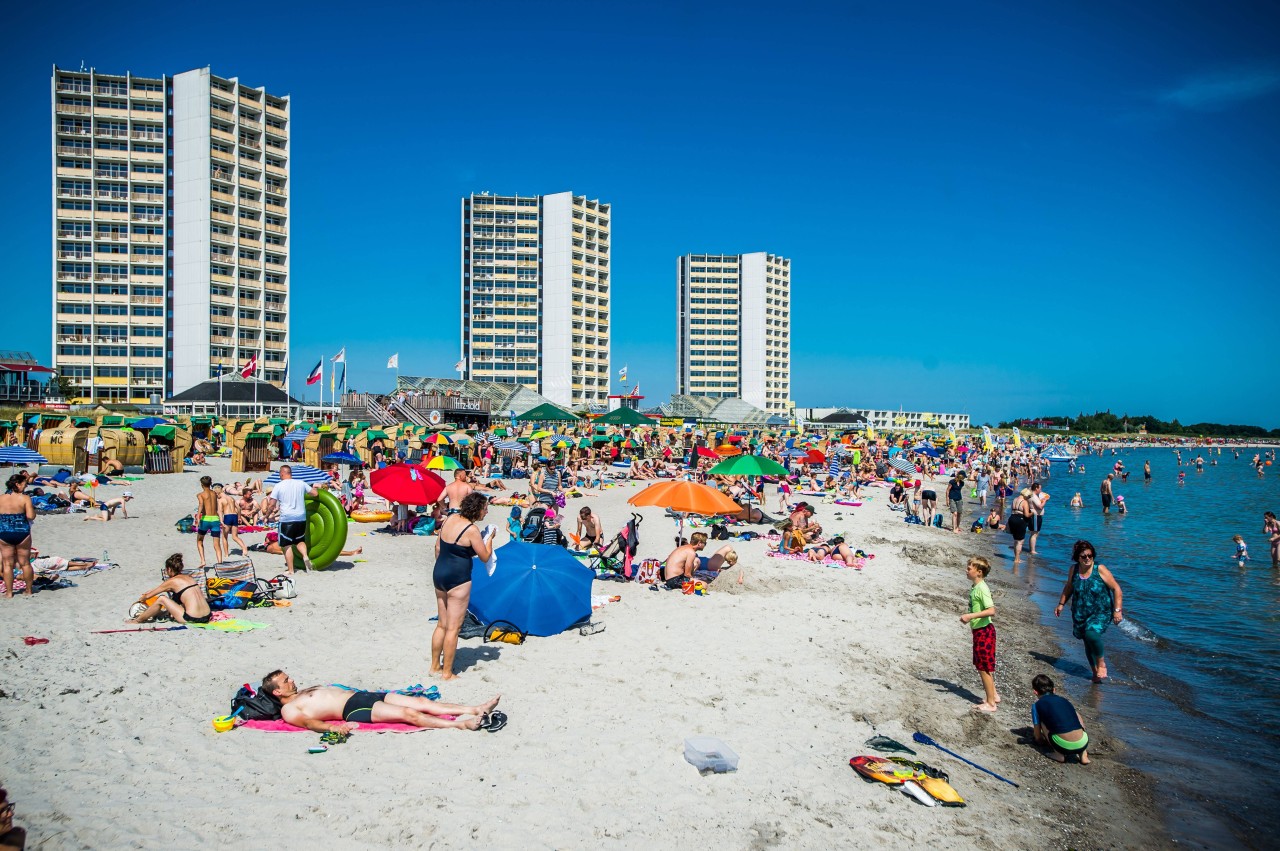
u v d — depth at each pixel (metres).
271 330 93.44
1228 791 6.70
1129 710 8.70
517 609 9.22
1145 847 5.68
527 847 4.76
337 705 6.33
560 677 7.95
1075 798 6.38
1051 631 12.27
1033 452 77.56
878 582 14.77
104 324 86.19
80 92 84.75
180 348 87.31
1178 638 11.98
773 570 15.10
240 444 30.48
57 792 5.05
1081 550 9.72
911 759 6.63
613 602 11.58
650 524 21.42
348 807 5.07
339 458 22.27
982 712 8.12
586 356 133.50
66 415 34.25
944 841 5.41
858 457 42.75
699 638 9.83
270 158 93.88
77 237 85.00
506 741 6.29
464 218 129.88
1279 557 18.86
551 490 25.58
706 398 102.00
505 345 129.50
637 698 7.50
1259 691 9.43
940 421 182.38
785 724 7.18
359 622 9.65
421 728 6.37
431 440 36.16
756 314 168.88
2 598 9.90
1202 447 163.25
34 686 6.85
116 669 7.42
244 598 10.04
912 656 10.02
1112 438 183.75
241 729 6.22
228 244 89.06
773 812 5.51
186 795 5.12
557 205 129.75
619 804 5.40
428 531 17.41
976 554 20.27
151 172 87.50
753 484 28.72
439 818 5.01
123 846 4.48
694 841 5.02
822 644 10.04
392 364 60.03
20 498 10.02
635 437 54.41
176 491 23.12
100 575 11.59
